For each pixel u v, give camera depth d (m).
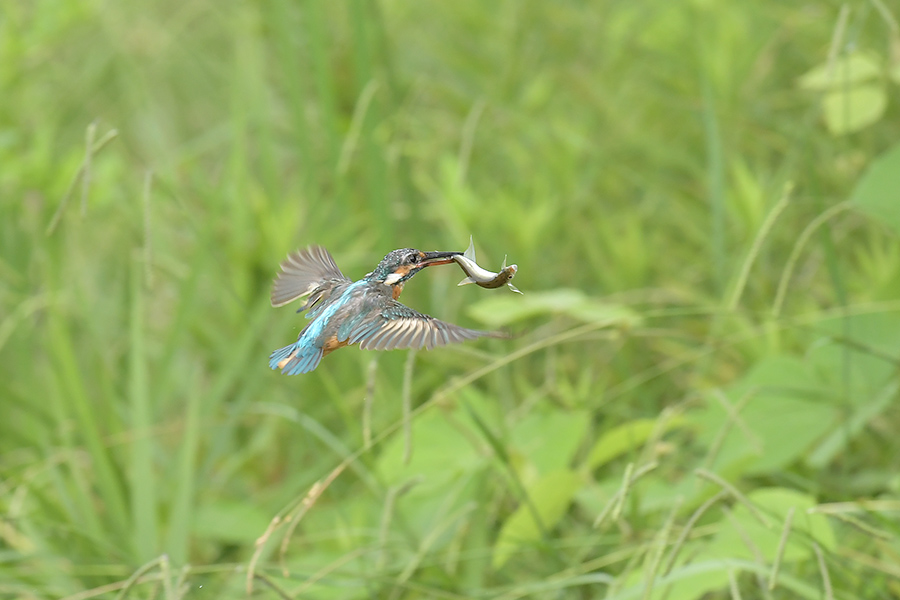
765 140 12.24
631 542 7.82
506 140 13.27
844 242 11.16
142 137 15.02
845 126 8.80
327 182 13.12
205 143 14.49
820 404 8.00
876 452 9.42
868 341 8.48
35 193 12.12
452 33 14.75
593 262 11.46
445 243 12.18
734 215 10.63
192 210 12.77
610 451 8.28
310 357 5.50
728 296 10.23
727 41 12.41
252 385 10.19
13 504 8.69
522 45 13.93
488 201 12.05
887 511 7.57
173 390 11.31
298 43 13.62
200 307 11.62
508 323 9.80
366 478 8.67
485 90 13.59
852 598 6.88
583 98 13.48
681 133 13.39
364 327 5.46
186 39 16.05
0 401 10.29
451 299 11.55
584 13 14.43
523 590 7.24
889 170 7.96
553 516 7.91
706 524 7.81
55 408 9.91
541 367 10.88
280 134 13.81
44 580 8.24
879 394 8.12
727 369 10.23
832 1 12.27
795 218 11.27
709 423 8.30
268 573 7.83
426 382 10.12
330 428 10.34
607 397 9.46
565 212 12.12
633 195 13.38
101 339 11.06
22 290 10.80
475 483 8.38
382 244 10.78
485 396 10.59
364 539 8.48
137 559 8.30
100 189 11.28
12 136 11.39
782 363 8.41
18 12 12.62
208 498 9.79
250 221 11.06
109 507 8.66
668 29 13.08
